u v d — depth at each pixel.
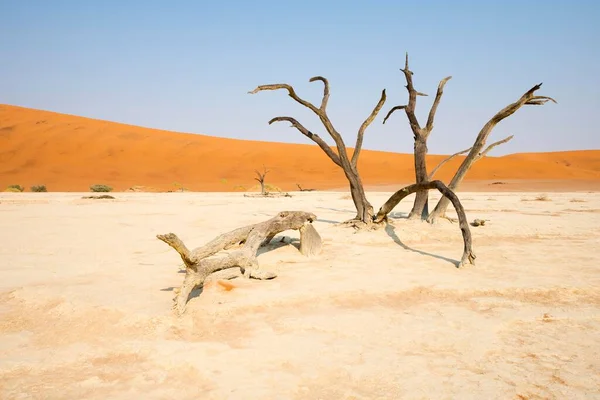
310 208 21.34
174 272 7.05
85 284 6.22
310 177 82.69
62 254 8.72
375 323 4.94
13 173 71.56
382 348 4.29
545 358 4.11
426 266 7.61
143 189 58.19
